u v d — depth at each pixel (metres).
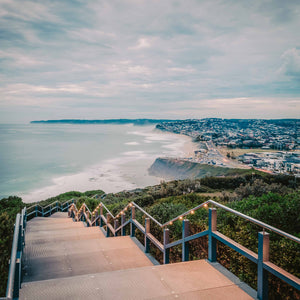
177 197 13.89
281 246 3.84
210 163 110.88
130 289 3.02
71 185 60.66
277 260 3.62
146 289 3.02
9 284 2.30
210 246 3.76
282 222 5.15
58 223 12.72
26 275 4.24
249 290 3.02
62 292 2.95
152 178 72.81
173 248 5.32
